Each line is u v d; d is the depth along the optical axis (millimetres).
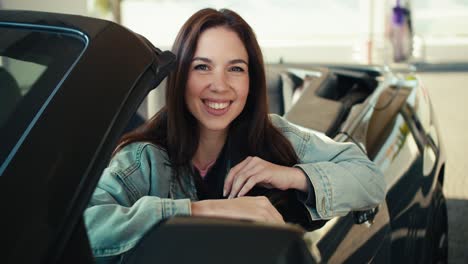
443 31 16562
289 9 18656
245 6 19172
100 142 939
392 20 11344
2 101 1008
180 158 1680
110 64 1039
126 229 1262
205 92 1674
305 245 830
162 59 1159
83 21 1119
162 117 1721
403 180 2354
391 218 2166
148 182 1604
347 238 1817
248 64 1749
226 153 1794
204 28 1670
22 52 1085
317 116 2479
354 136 2256
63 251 867
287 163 1807
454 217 3973
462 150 5570
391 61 11359
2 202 851
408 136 2566
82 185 894
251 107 1793
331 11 18625
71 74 994
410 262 2395
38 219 847
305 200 1686
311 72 3121
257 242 818
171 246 830
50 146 909
